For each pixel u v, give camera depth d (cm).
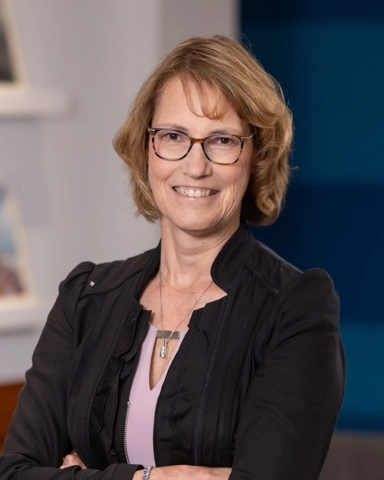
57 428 194
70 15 418
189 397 175
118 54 427
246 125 183
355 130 478
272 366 172
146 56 421
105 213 439
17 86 415
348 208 484
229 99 177
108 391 185
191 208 183
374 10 468
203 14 426
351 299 490
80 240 439
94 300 201
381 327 488
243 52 182
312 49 475
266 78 182
